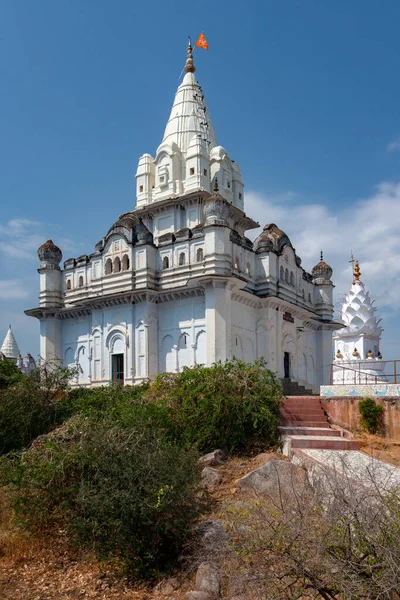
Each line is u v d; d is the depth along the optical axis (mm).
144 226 36781
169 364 33875
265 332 35000
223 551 11508
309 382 40938
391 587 7457
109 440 14211
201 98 44969
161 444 15398
